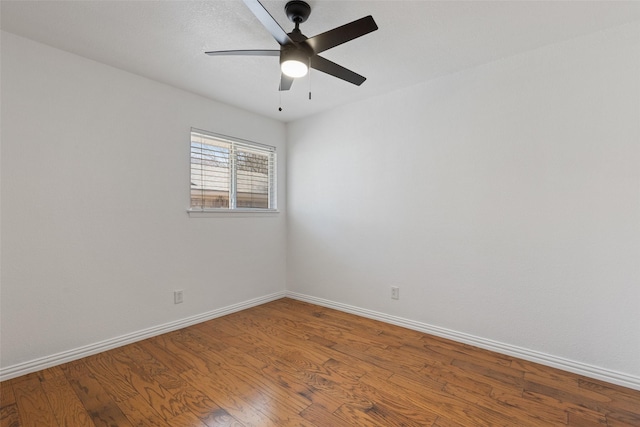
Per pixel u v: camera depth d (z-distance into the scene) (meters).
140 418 1.62
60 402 1.75
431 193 2.72
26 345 2.06
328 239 3.49
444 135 2.64
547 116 2.17
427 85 2.73
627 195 1.91
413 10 1.79
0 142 1.97
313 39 1.65
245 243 3.46
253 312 3.34
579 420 1.62
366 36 2.04
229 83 2.77
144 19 1.87
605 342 1.99
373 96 3.09
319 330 2.83
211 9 1.78
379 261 3.07
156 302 2.72
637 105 1.88
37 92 2.10
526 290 2.27
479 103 2.46
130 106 2.55
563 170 2.12
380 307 3.07
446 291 2.65
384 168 3.02
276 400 1.78
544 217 2.19
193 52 2.25
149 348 2.46
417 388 1.90
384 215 3.03
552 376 2.04
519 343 2.30
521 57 2.27
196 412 1.67
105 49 2.21
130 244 2.55
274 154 3.82
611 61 1.95
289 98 3.12
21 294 2.05
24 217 2.06
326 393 1.85
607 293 1.98
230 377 2.03
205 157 3.12
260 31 1.99
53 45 2.14
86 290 2.32
